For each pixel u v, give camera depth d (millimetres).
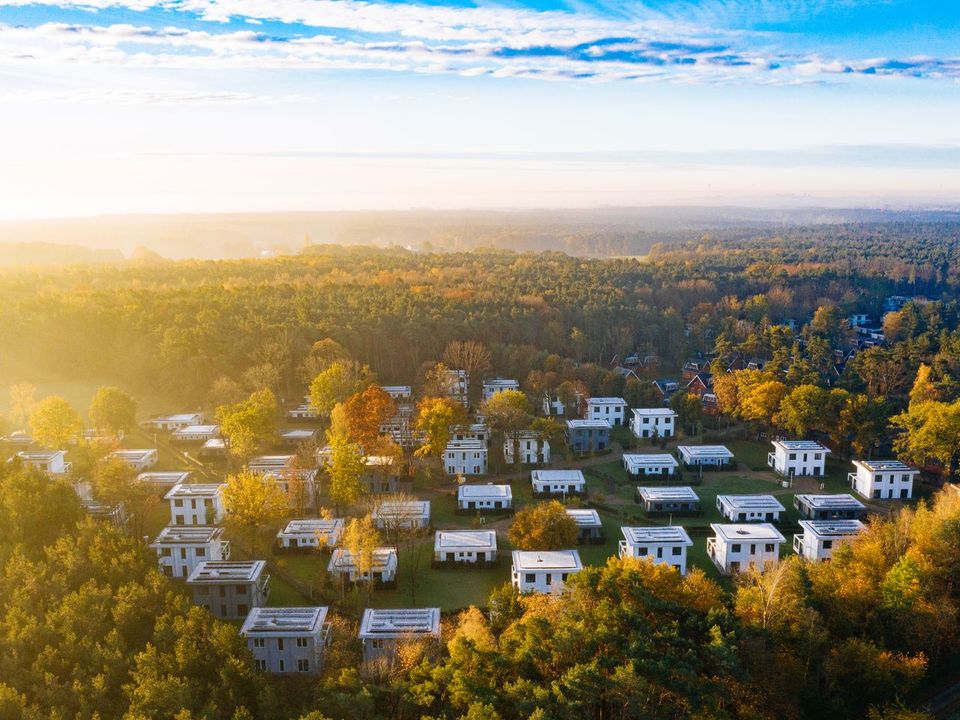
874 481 125938
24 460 121562
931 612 72125
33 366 179250
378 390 144125
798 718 64562
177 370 165125
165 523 112500
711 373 190375
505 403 145625
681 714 56062
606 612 63812
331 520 106938
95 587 76750
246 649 70625
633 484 133750
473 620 74312
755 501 119750
